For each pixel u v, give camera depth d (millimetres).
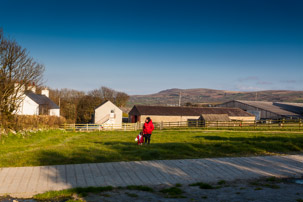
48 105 48031
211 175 8352
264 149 13102
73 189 6641
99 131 34281
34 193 6484
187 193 6531
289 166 9609
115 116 59688
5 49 20203
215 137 18031
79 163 9812
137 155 11312
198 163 9938
